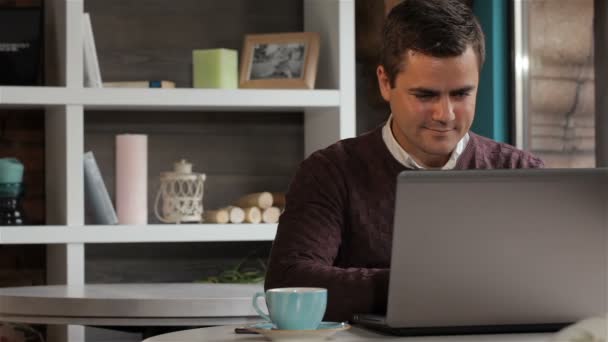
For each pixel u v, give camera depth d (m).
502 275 1.37
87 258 3.69
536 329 1.42
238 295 2.37
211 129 3.79
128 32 3.74
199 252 3.77
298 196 1.84
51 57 3.67
